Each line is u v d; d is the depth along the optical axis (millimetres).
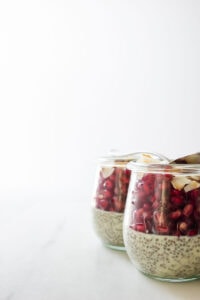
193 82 733
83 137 755
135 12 730
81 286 252
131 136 750
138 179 268
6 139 757
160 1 725
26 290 247
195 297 235
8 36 750
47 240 359
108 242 327
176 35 729
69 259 304
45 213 499
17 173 760
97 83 748
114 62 742
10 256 312
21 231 395
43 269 283
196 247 249
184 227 248
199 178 258
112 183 321
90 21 739
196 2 716
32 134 761
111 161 330
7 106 760
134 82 743
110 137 752
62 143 758
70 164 759
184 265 250
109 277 266
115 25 736
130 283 256
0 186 760
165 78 738
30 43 748
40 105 756
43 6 741
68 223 432
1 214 493
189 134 742
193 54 728
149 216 254
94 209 330
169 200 251
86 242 351
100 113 750
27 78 753
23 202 602
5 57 752
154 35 733
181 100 739
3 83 757
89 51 744
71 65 748
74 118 754
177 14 725
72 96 751
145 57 737
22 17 745
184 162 272
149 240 253
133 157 334
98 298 235
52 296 238
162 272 254
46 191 752
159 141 747
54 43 747
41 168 760
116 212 315
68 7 738
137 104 745
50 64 749
